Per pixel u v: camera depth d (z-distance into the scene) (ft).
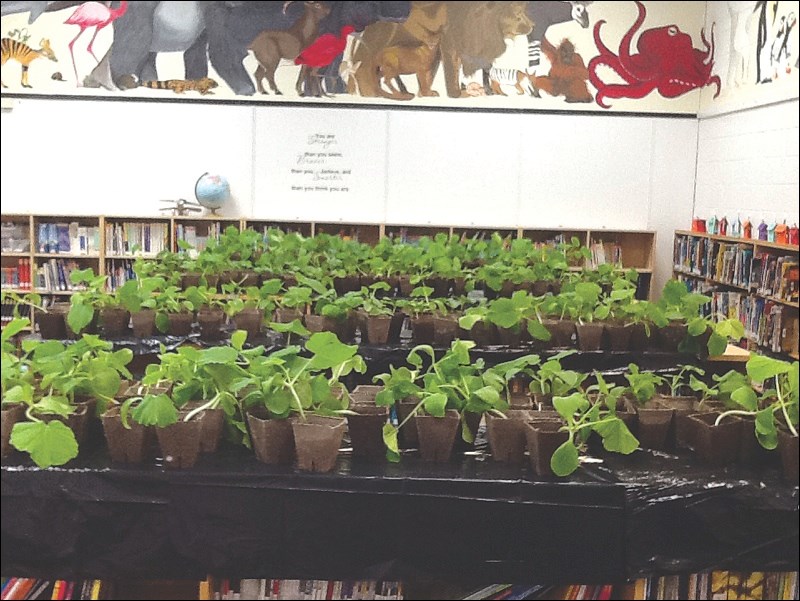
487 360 12.87
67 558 6.83
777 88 23.66
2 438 6.97
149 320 13.55
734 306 23.48
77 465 6.85
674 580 7.33
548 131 30.04
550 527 6.86
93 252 28.76
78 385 7.50
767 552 6.88
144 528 6.84
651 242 29.96
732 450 7.38
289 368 7.27
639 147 30.07
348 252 20.20
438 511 6.86
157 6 29.43
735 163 26.76
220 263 18.56
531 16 29.71
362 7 29.68
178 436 6.84
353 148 30.04
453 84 29.91
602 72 29.84
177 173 29.86
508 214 30.27
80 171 29.60
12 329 7.84
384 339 13.56
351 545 6.90
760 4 24.99
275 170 30.07
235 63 29.66
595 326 12.87
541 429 7.11
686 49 29.71
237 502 6.83
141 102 29.58
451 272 18.19
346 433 7.98
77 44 29.25
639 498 6.84
